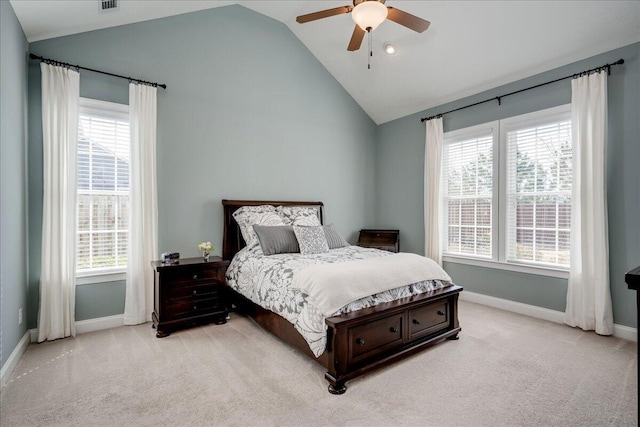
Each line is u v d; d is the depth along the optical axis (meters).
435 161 4.49
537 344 2.76
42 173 2.85
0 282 2.12
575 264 3.14
